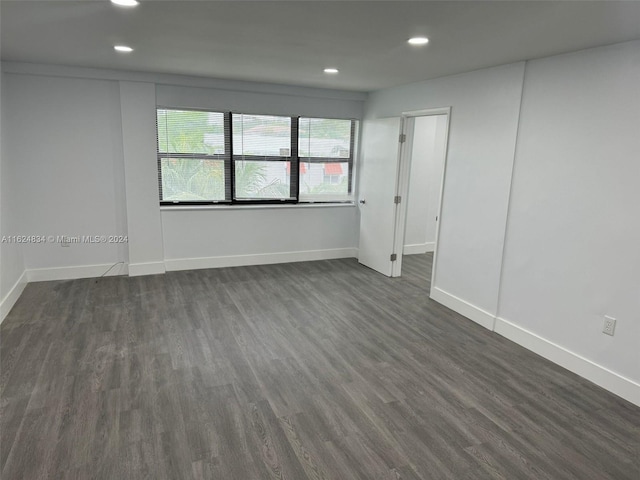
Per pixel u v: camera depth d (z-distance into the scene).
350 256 6.43
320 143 5.91
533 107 3.34
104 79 4.58
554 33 2.59
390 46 3.11
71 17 2.58
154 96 4.80
